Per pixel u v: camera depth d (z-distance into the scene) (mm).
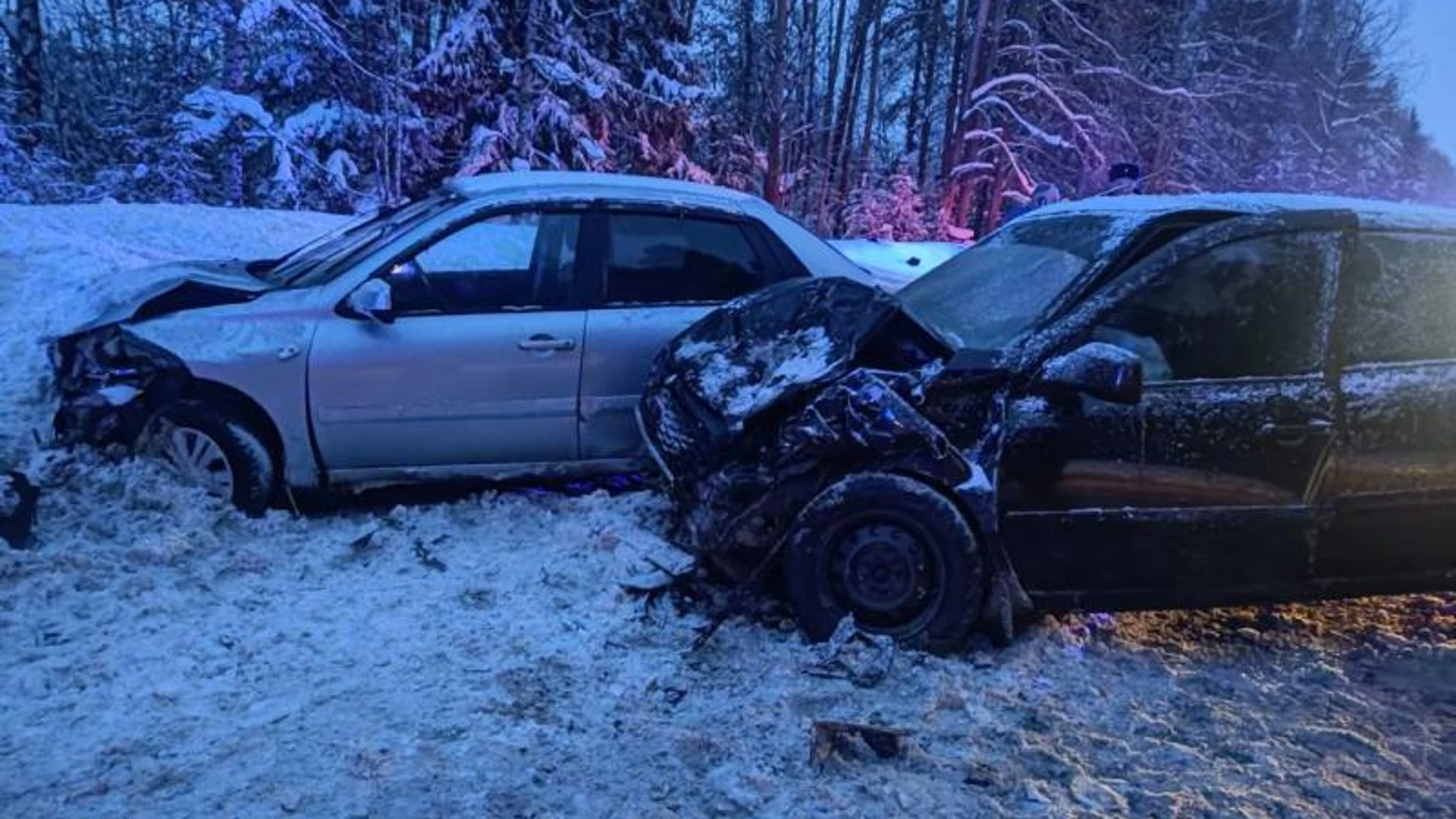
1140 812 3023
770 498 3953
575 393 5180
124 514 4531
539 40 19781
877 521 3924
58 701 3322
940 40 30859
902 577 3939
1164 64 29328
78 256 9711
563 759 3154
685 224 5438
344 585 4344
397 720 3324
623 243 5348
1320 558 4094
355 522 5023
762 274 5484
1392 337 4172
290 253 6113
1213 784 3180
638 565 4457
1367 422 4035
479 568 4535
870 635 3869
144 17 23875
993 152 26344
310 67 19484
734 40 29344
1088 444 3922
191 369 4738
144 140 22891
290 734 3211
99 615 3893
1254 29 33000
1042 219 5188
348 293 5000
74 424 4750
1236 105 31453
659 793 3004
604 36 21703
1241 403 3973
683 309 5355
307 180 18984
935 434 3867
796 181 29594
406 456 5086
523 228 5266
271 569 4422
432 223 5168
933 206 28297
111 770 2973
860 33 30625
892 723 3477
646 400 4785
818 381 4047
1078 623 4332
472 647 3840
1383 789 3182
